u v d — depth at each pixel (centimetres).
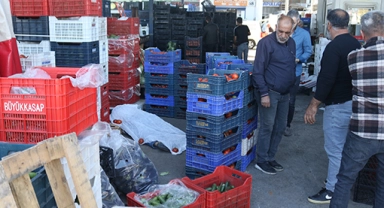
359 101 283
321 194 381
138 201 305
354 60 283
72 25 518
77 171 200
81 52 523
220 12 1177
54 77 270
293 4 3512
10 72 287
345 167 298
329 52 339
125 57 650
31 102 228
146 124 559
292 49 421
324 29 1059
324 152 528
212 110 388
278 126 447
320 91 346
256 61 411
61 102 226
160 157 491
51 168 196
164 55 650
